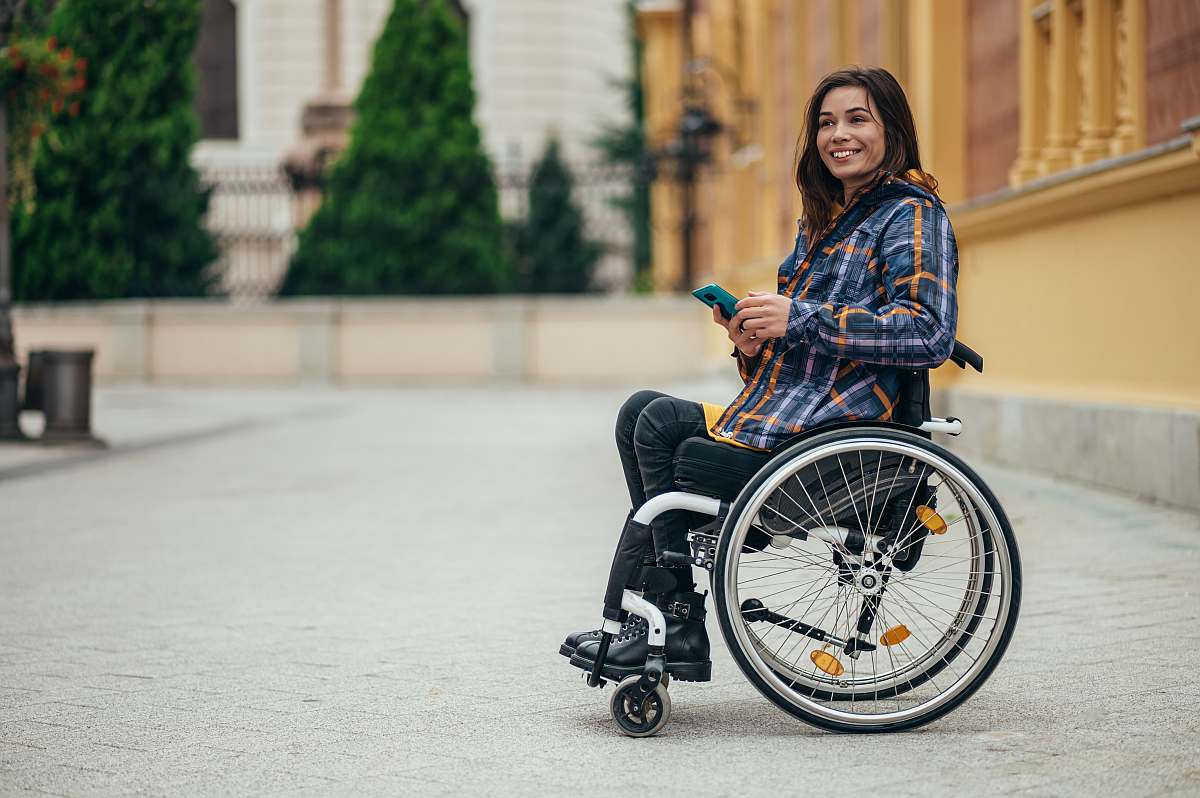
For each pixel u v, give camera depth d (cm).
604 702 414
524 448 1229
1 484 1004
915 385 379
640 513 376
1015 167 976
